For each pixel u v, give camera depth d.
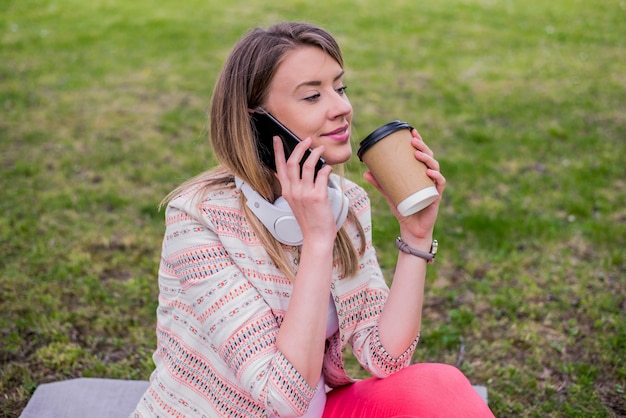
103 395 2.47
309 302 1.49
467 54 7.88
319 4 10.01
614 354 2.97
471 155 5.21
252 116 1.57
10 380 2.83
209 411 1.62
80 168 4.93
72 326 3.19
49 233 4.02
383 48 8.05
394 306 1.75
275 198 1.65
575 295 3.44
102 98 6.32
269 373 1.48
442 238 4.00
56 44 7.90
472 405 1.64
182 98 6.36
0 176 4.75
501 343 3.10
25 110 5.99
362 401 1.71
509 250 3.91
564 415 2.65
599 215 4.28
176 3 9.88
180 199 1.62
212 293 1.56
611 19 9.22
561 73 7.18
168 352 1.66
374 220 4.15
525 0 10.41
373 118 5.96
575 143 5.41
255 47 1.55
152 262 3.77
